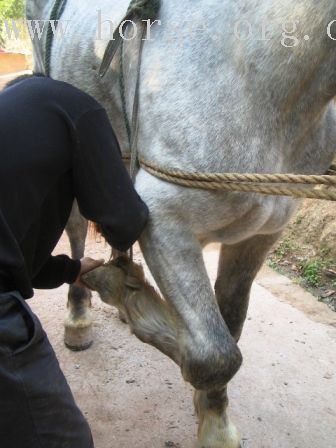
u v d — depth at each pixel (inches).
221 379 66.2
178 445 88.6
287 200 70.4
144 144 66.8
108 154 57.1
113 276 71.1
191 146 62.1
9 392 50.5
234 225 68.8
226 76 61.6
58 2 90.5
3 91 58.0
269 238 80.1
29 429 52.1
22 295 56.1
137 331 69.8
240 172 62.6
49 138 53.7
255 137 62.6
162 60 65.3
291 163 70.5
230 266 84.6
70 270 71.1
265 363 109.0
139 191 65.6
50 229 58.9
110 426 92.6
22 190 53.0
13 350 50.9
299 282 143.1
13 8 485.1
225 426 83.9
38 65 100.7
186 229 64.7
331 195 52.8
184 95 62.8
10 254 52.6
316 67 61.1
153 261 66.0
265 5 60.1
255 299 133.6
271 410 96.2
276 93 61.9
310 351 113.3
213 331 65.3
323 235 151.9
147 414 95.4
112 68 74.9
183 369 66.7
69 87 57.0
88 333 113.5
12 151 52.4
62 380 55.5
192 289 65.1
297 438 89.9
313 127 68.6
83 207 59.3
